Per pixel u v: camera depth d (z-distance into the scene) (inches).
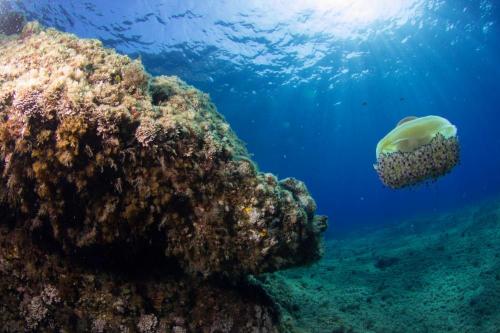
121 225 140.6
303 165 2513.5
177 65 753.6
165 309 157.9
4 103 134.8
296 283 337.4
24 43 180.7
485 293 307.7
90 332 143.9
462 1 756.0
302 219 159.3
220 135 181.8
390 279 398.9
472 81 1427.2
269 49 781.9
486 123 3043.8
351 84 1099.3
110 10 561.9
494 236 460.4
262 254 147.9
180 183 142.9
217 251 146.2
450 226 678.5
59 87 132.8
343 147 2160.4
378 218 1654.8
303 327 236.1
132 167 138.2
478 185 2365.9
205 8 609.0
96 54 166.2
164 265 166.7
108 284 152.7
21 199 136.3
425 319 291.6
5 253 143.9
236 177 152.0
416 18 791.1
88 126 130.6
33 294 142.8
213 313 164.7
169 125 141.3
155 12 589.9
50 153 130.6
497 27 914.1
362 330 256.7
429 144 72.9
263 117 1197.1
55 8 535.8
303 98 1113.4
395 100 1427.2
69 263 149.6
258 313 173.3
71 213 140.0
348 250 684.1
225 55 767.7
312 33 758.5
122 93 148.3
